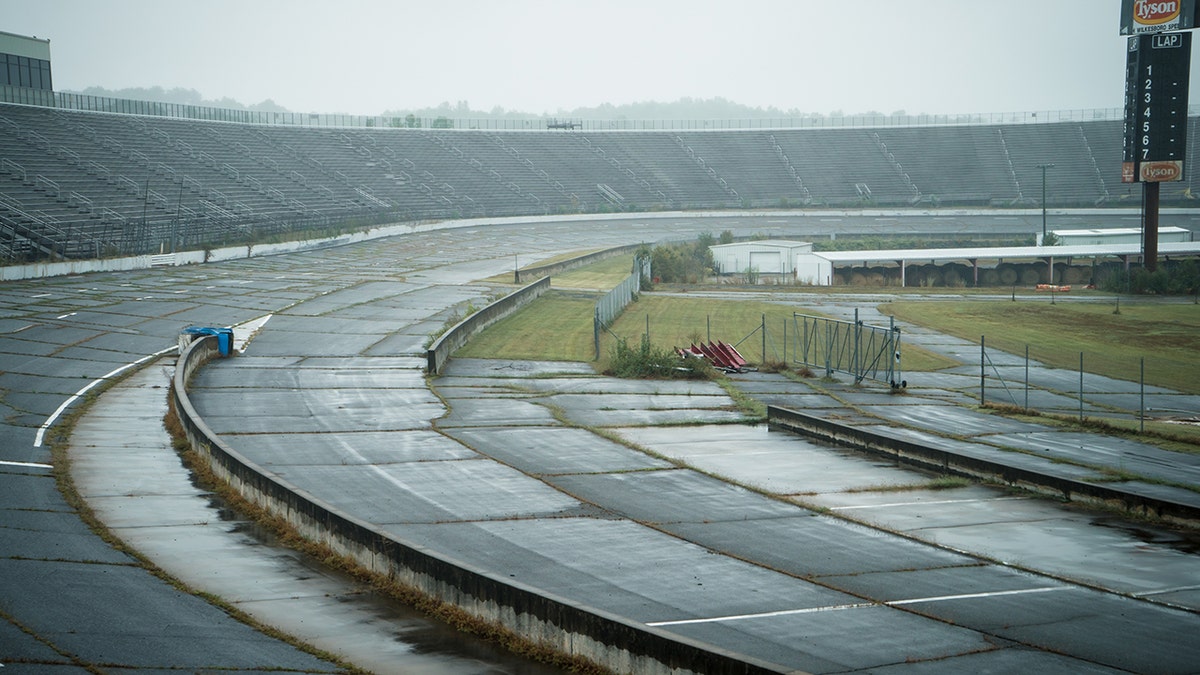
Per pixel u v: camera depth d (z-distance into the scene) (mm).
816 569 21391
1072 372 52094
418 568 19156
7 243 69062
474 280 77625
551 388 43094
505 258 95938
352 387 41375
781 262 96000
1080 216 140500
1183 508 24812
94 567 20297
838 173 156500
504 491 27234
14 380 39312
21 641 16234
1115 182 149750
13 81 102312
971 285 94500
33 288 61188
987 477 29047
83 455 29781
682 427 36594
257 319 56250
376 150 137750
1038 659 16859
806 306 74250
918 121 175875
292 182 115812
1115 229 119375
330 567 21062
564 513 25312
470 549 22234
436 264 88000
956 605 19359
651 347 49375
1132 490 28094
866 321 67562
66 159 92812
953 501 27172
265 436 32812
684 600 19406
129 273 71125
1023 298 82875
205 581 19938
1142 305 78750
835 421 37062
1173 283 86625
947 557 22344
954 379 49031
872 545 23156
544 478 28719
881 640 17562
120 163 98062
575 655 16219
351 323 56344
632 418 37656
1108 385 48688
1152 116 87000
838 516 25422
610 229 128375
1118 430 36469
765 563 21719
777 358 50969
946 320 69500
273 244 88750
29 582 19109
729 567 21422
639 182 149625
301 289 68312
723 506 26281
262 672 15648
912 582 20656
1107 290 88375
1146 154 87750
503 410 38125
